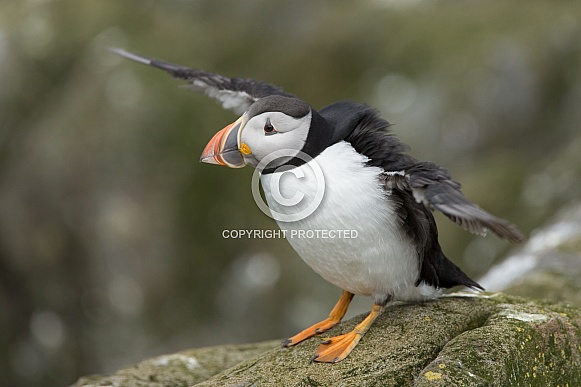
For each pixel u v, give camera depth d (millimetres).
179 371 6773
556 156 12539
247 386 5508
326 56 14406
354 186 5371
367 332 5902
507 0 14383
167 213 13258
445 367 5172
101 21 15141
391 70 13625
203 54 14953
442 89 12992
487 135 12805
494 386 5129
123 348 13195
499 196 12133
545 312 5953
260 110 5535
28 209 13555
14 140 14250
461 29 13734
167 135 13398
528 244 8883
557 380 5582
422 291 6098
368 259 5562
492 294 6637
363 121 5664
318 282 12508
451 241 11906
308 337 6145
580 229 8758
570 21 13367
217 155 5656
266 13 15406
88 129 13461
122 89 13664
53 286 13602
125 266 13148
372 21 14547
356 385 5312
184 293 13250
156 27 15320
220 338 12852
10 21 15312
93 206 13250
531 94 12922
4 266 13797
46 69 14836
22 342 13758
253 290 12945
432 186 4973
